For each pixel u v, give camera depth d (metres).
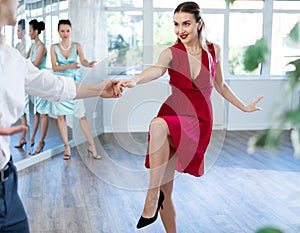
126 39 6.65
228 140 6.06
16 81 1.37
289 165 4.70
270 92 6.72
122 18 6.61
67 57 4.88
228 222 3.10
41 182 4.09
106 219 3.17
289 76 0.35
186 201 3.57
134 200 3.59
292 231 2.89
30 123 4.84
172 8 6.64
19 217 1.49
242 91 6.69
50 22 5.10
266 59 0.36
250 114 6.82
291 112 0.31
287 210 3.34
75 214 3.26
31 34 4.77
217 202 3.54
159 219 3.20
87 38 5.96
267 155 5.15
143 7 6.59
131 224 3.07
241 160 4.95
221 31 6.70
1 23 1.32
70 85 1.65
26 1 4.66
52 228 2.99
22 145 4.78
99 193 3.77
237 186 3.98
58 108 4.86
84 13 5.86
